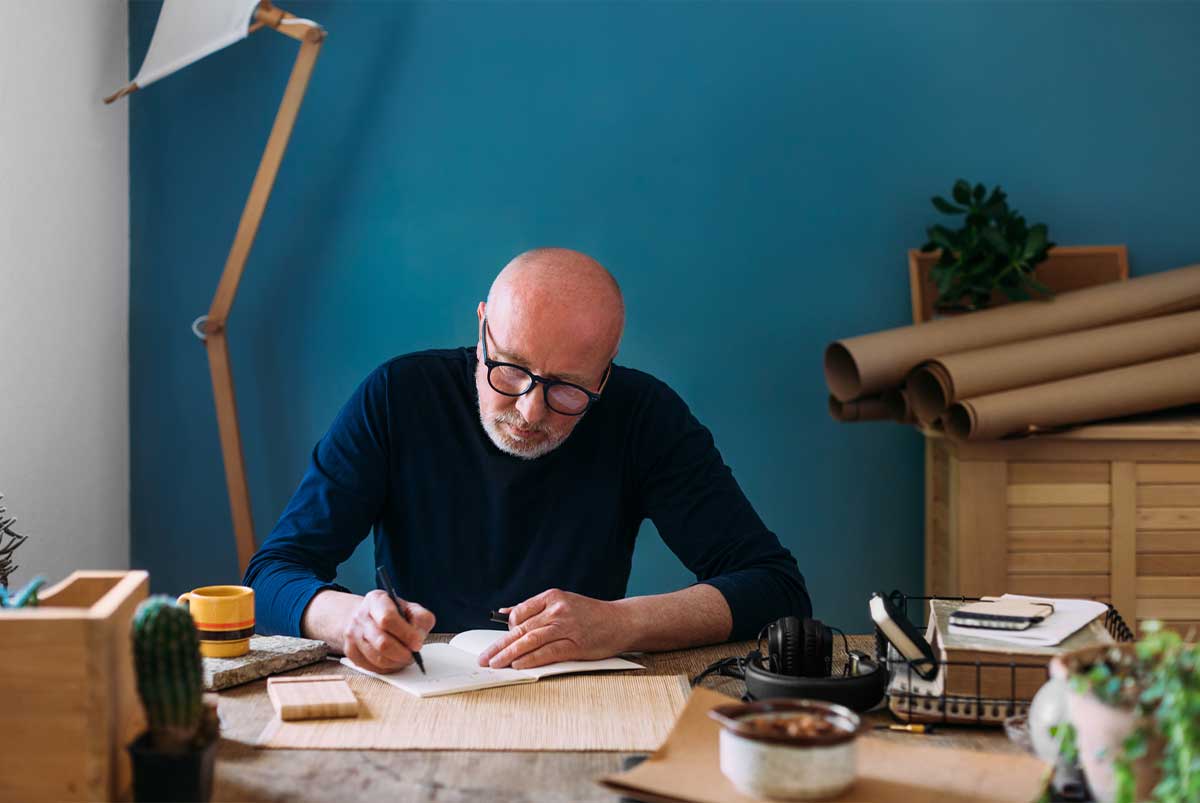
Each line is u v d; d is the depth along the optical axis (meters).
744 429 3.19
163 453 3.18
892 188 3.17
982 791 1.01
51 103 2.71
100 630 0.99
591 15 3.13
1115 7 3.15
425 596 1.94
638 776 1.02
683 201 3.16
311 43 2.84
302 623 1.57
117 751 1.03
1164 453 2.71
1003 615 1.31
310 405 3.18
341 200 3.15
